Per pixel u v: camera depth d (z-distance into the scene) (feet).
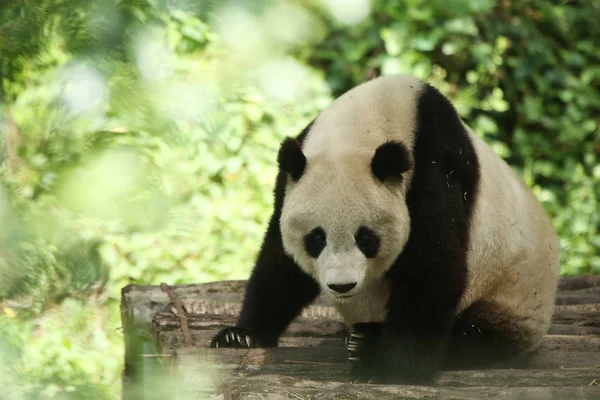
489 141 68.74
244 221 56.54
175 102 14.69
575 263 61.41
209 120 15.28
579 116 69.36
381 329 27.66
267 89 55.77
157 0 15.31
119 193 13.62
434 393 22.24
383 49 69.05
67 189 13.52
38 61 15.71
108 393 14.20
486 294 30.07
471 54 69.26
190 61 28.71
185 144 15.29
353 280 24.07
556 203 66.44
